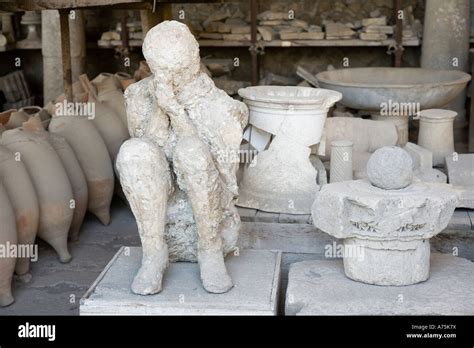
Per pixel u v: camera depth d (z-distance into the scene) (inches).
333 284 124.0
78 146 189.5
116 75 241.1
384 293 120.2
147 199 119.0
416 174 159.8
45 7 160.7
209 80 125.0
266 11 295.7
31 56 322.3
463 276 126.7
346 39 279.6
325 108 149.5
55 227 169.9
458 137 271.9
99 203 194.1
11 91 301.7
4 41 292.4
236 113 124.4
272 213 147.4
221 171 125.3
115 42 294.5
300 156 149.7
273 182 149.6
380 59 303.7
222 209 126.0
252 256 135.1
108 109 208.1
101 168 191.8
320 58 307.1
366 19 278.8
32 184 163.5
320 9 302.7
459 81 208.7
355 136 177.0
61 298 154.1
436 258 135.3
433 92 204.8
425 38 268.5
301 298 118.8
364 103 211.0
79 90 212.7
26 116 196.4
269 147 151.6
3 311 147.6
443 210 119.9
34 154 168.4
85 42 297.4
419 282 123.7
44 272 167.6
